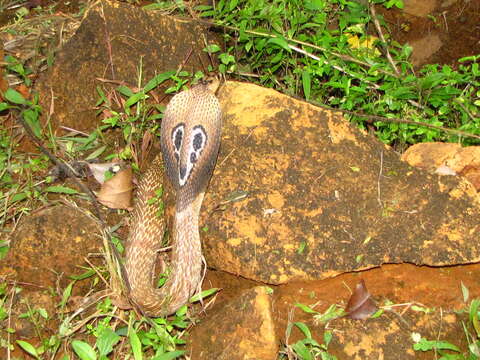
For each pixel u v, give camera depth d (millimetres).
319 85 1379
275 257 1101
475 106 1322
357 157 1163
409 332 1048
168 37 1369
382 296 1092
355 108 1342
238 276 1141
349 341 1037
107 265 1138
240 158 1160
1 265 1136
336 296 1094
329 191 1135
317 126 1178
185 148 1100
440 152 1216
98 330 1072
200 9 1463
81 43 1318
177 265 1092
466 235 1108
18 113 1320
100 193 1249
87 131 1337
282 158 1155
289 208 1125
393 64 1329
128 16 1336
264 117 1184
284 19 1374
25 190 1261
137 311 1093
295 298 1091
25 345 1026
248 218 1120
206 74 1390
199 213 1133
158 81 1309
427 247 1101
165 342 1036
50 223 1138
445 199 1133
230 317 1037
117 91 1337
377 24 1372
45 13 1551
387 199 1134
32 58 1408
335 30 1366
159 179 1221
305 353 991
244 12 1339
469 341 1030
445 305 1084
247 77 1420
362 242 1104
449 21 1518
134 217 1192
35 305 1098
